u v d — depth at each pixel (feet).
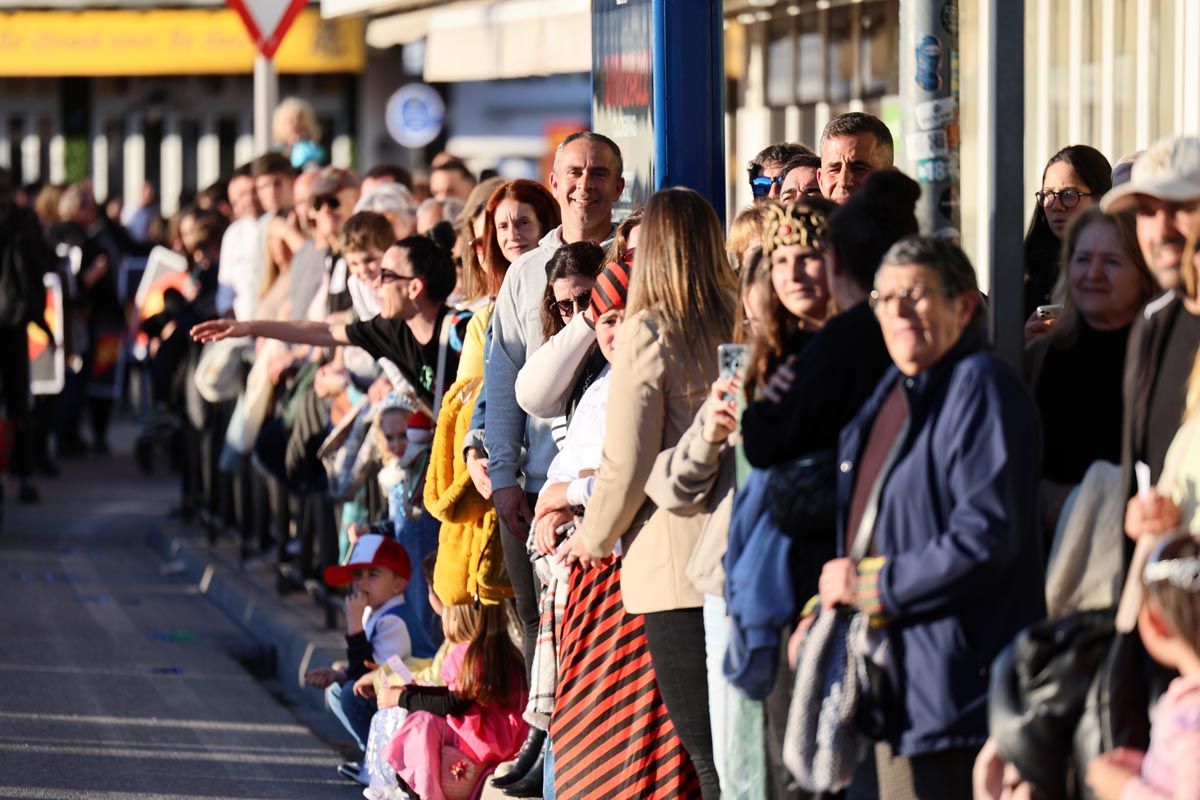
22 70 224.94
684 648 48.39
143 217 202.18
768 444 40.11
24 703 77.56
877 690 37.35
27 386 133.59
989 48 40.73
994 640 36.91
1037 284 56.03
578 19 109.50
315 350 87.20
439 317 69.51
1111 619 34.35
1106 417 41.27
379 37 134.31
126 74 239.30
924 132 43.42
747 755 43.19
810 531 39.81
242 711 78.02
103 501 142.31
